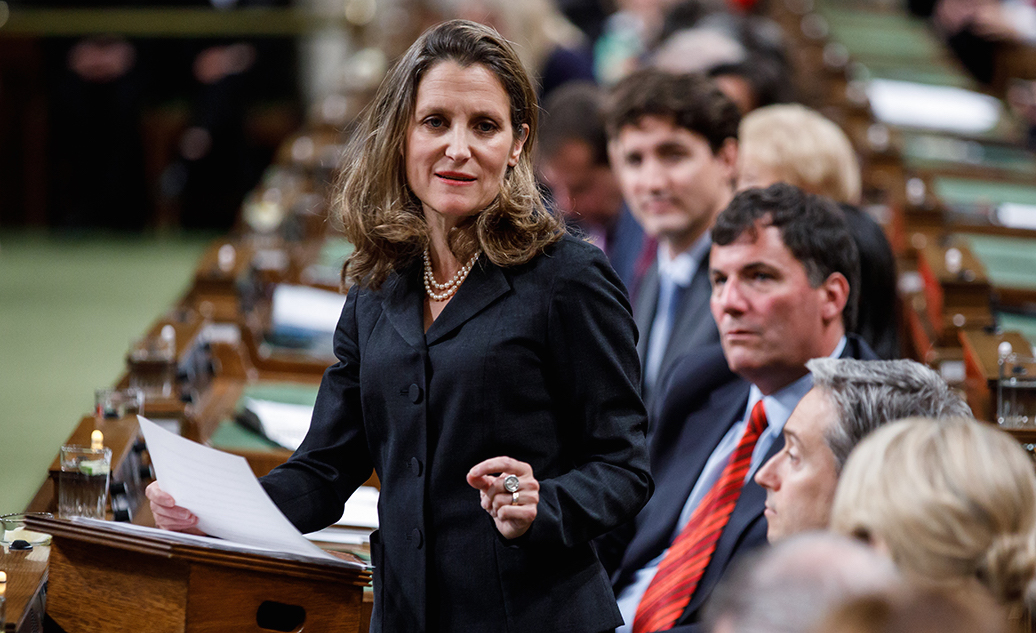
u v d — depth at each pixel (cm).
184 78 4109
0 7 3941
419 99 738
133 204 4144
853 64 3216
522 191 745
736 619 363
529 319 721
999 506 573
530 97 751
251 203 2312
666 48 2167
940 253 1584
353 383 792
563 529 693
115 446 1134
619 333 729
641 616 1000
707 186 1428
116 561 820
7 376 2556
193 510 790
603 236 2058
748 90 1952
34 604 845
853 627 344
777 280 1005
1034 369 1169
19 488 1891
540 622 719
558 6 3769
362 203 764
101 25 3991
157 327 1503
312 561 807
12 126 4041
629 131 1438
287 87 4134
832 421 798
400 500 741
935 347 1448
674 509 1080
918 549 571
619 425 727
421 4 3108
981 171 2511
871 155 2383
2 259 3759
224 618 802
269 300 1848
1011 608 573
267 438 1298
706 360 1128
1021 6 3872
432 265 764
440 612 732
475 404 718
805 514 805
